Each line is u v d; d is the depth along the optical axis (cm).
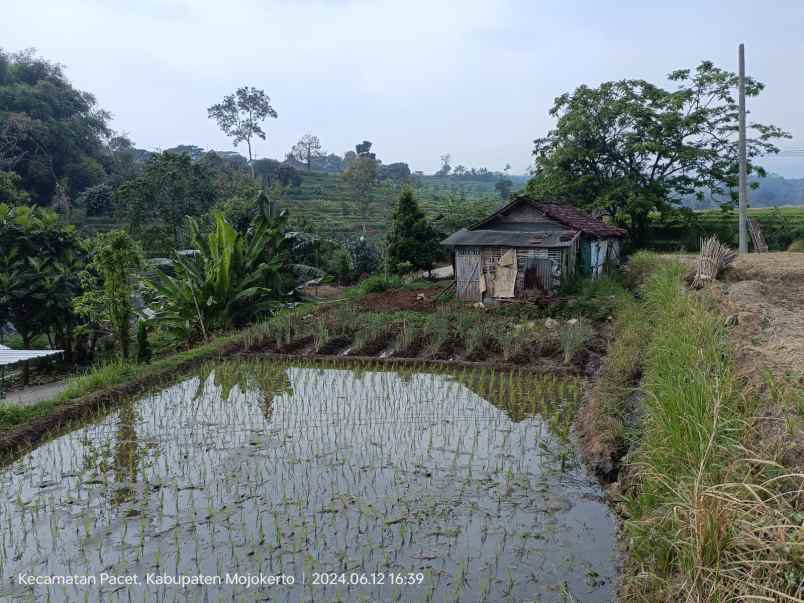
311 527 602
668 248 3444
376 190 7894
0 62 6525
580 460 759
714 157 3266
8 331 2262
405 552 557
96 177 6194
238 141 8081
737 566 390
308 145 10131
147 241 3678
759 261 1866
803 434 497
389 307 1891
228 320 1727
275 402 1034
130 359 1348
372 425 902
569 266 1964
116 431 903
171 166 3906
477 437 844
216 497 672
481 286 1906
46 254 1897
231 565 541
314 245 3030
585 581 511
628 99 3334
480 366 1232
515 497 661
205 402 1046
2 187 3256
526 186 3669
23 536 600
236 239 1766
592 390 1017
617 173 3431
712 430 495
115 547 575
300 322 1670
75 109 6869
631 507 561
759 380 640
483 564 538
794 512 400
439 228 3384
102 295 1656
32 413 955
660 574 465
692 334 843
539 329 1470
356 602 485
